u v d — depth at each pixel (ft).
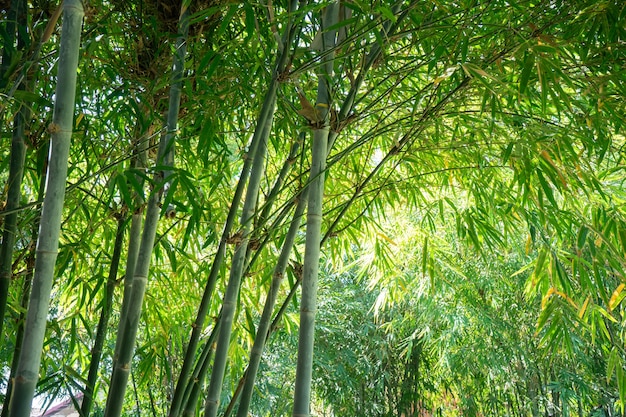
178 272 10.58
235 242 7.55
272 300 8.32
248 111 9.29
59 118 5.07
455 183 13.19
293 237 8.42
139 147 8.07
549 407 21.04
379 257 12.27
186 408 7.98
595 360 20.13
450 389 23.95
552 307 9.71
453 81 8.55
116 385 7.05
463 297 19.04
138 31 7.66
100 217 9.37
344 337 23.54
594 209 9.75
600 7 7.55
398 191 11.57
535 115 9.61
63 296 11.21
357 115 7.45
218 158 9.36
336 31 7.54
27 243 8.25
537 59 7.01
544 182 8.17
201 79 7.33
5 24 7.02
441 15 8.29
